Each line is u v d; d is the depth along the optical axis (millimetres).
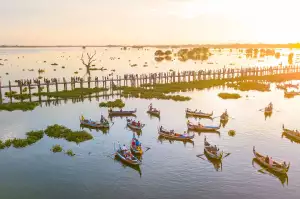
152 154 36688
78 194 27344
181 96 71875
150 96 72688
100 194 27344
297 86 86000
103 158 35625
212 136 43312
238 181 29703
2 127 47375
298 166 33156
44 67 149125
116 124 49875
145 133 45031
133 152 36781
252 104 64250
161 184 29109
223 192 27594
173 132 42656
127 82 101250
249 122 50375
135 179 30203
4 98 70875
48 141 41031
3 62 179375
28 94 74500
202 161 34500
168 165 33438
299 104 64062
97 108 61469
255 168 32625
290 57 180500
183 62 187625
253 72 115062
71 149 38219
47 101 68625
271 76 109312
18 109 60188
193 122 50500
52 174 31312
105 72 129000
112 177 30703
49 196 26969
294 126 47938
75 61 197125
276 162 32125
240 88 85188
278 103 65125
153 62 187750
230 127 47625
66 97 72875
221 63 177125
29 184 29141
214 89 84812
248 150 37750
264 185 28969
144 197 26750
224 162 34156
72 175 31141
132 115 55719
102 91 81750
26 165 33438
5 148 38219
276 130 45969
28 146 39062
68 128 46750
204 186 28688
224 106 62281
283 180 30000
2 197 26641
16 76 110938
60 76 113125
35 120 51844
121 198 26625
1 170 32062
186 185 28891
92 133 45031
